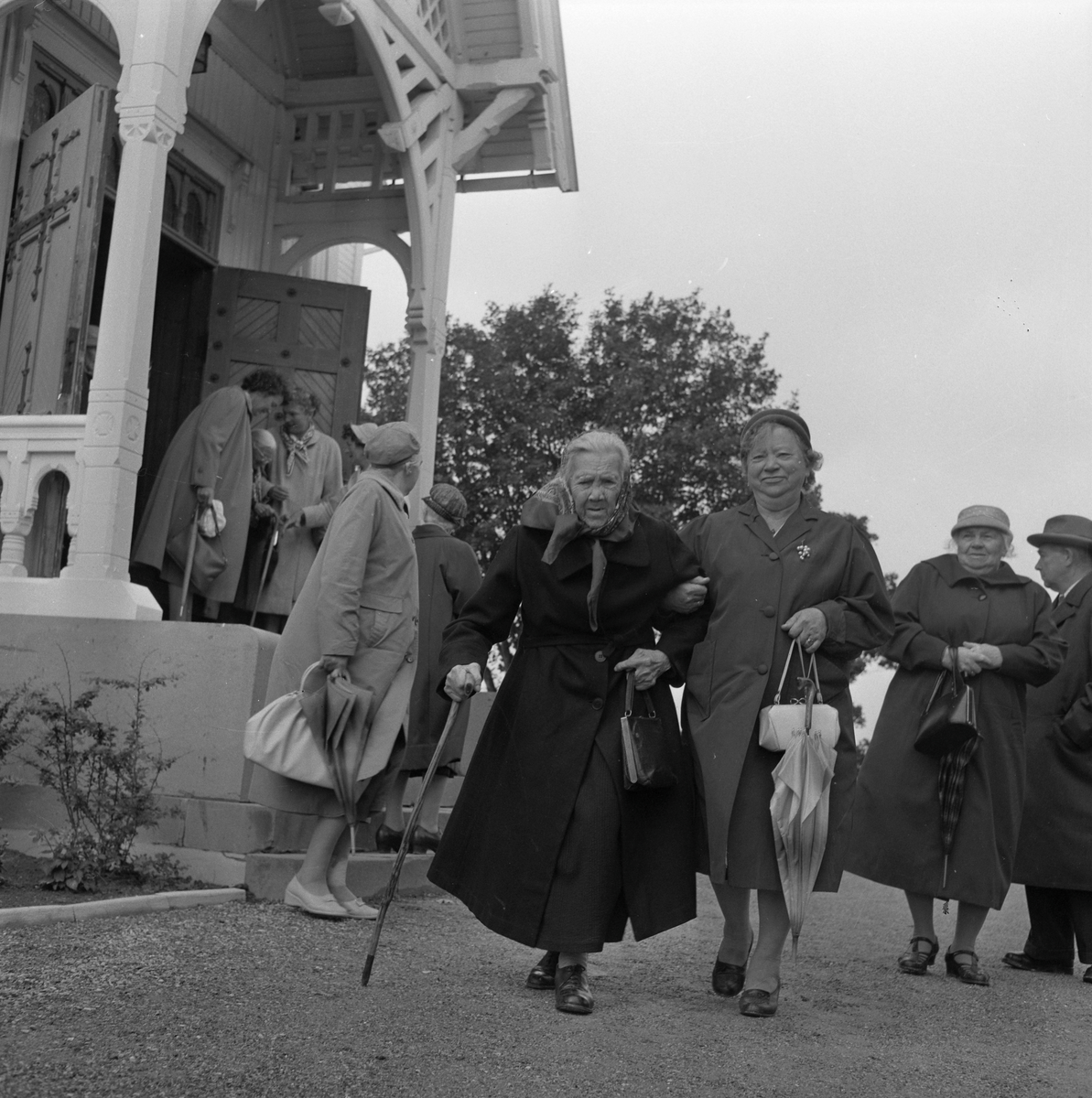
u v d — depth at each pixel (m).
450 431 18.28
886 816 5.05
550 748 3.79
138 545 7.69
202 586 7.73
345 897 4.94
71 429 6.32
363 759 4.77
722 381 18.19
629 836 3.75
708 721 4.01
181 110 6.56
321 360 9.44
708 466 17.56
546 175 10.36
